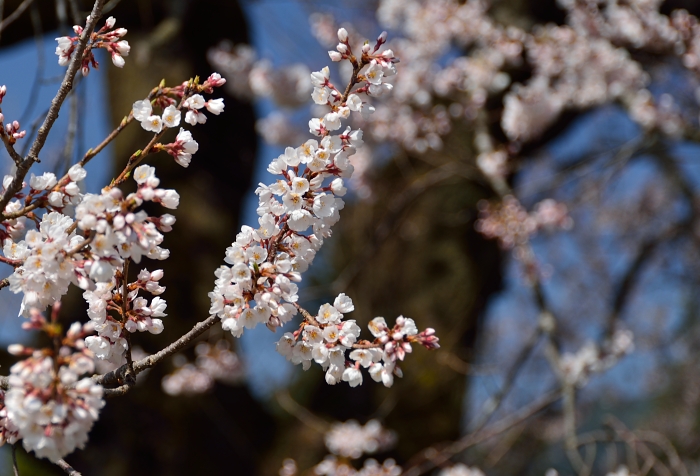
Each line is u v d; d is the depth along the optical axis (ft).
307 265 4.94
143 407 15.47
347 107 4.81
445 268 18.80
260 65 17.35
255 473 17.20
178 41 17.26
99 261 4.05
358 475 13.65
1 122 4.43
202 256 16.48
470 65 16.55
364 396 17.76
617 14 15.07
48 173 4.62
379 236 17.44
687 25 14.44
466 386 17.93
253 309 4.64
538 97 14.96
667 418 31.17
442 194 19.71
